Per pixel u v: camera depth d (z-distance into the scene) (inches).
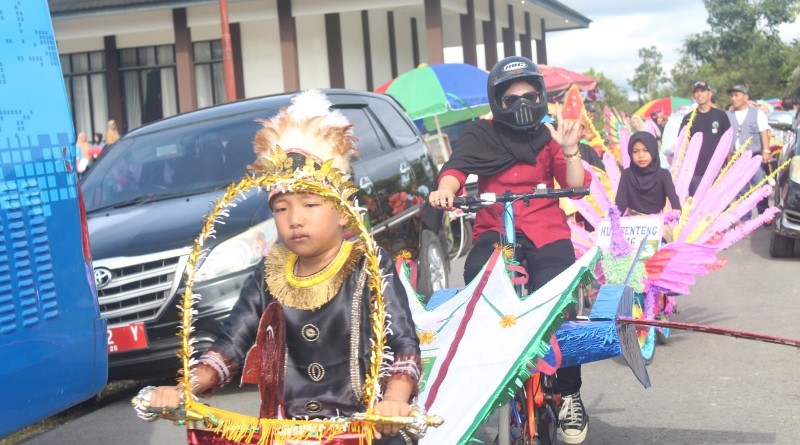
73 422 294.7
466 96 746.8
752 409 257.0
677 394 275.6
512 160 218.1
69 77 1247.5
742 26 2623.0
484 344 165.5
